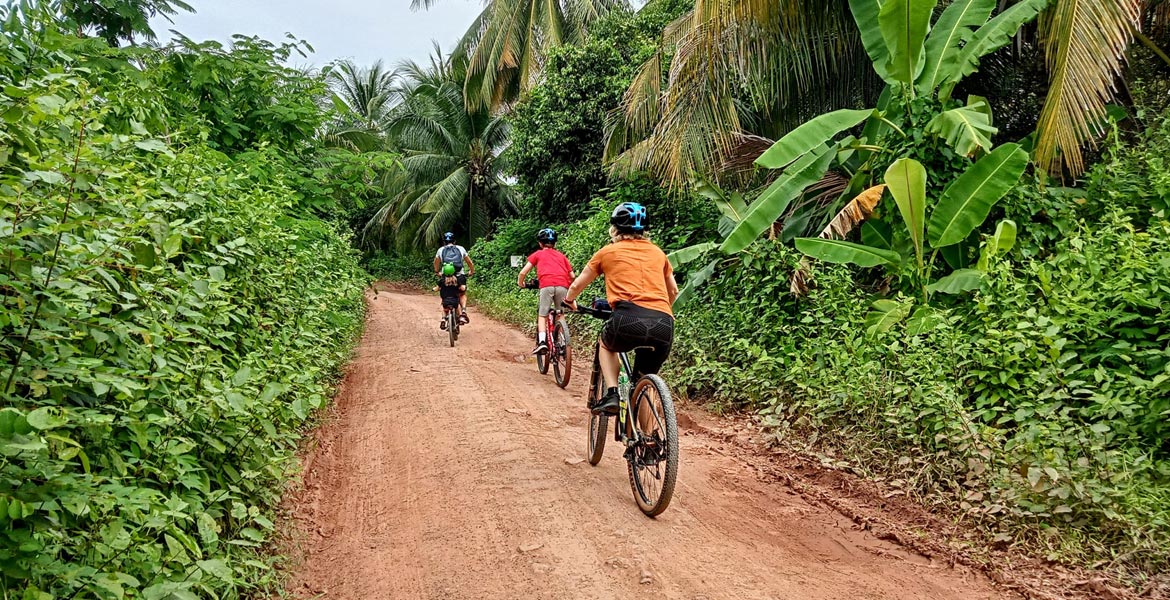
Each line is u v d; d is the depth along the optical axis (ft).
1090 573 11.28
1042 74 33.50
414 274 103.96
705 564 11.88
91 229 9.09
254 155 26.78
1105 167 24.91
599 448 16.49
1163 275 17.31
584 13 65.46
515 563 11.92
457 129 88.53
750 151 32.60
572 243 46.78
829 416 17.93
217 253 16.70
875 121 25.89
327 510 14.44
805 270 23.32
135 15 26.53
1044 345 16.97
